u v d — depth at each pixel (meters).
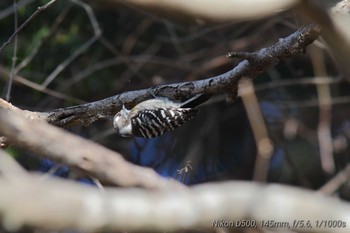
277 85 15.02
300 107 16.11
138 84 15.61
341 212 3.80
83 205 3.60
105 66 15.47
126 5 3.66
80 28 15.59
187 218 3.75
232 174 16.38
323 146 14.12
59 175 13.72
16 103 15.30
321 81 13.91
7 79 14.88
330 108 15.23
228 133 16.80
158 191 3.80
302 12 3.73
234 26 15.56
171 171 15.66
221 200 3.79
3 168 4.64
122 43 15.80
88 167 3.77
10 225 3.46
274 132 15.97
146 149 15.84
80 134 15.53
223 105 16.36
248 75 8.84
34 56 15.21
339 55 4.07
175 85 10.02
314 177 16.44
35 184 3.54
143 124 10.68
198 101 10.23
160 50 16.31
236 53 8.40
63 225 3.55
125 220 3.67
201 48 16.00
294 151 16.56
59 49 15.39
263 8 3.58
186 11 3.55
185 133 15.97
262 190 3.83
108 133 14.46
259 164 10.07
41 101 15.41
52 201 3.53
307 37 8.13
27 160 14.60
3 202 3.46
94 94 15.56
